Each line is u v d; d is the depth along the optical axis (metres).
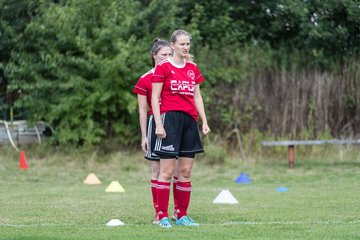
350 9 51.00
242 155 45.69
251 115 47.09
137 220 20.56
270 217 21.00
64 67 44.44
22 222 20.06
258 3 54.81
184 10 53.00
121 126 45.38
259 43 52.94
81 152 44.28
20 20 47.81
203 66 46.94
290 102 47.12
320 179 38.28
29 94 44.88
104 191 32.41
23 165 40.88
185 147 18.84
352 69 48.09
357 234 16.80
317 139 46.41
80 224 19.50
